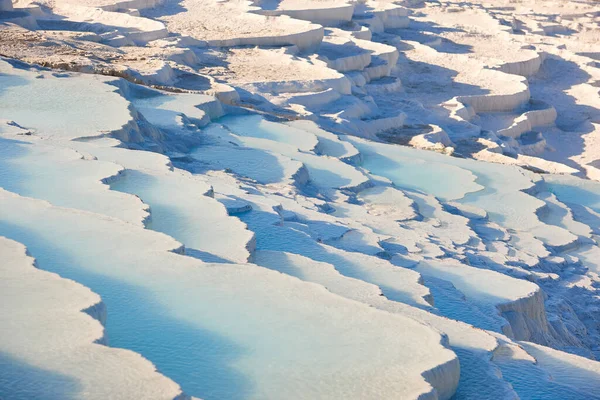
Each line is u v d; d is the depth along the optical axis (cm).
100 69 2072
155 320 532
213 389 457
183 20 3794
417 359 502
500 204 1598
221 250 745
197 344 505
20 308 485
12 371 413
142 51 2800
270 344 509
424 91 3559
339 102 2697
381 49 3734
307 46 3469
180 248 661
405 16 4916
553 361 652
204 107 1827
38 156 997
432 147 2481
